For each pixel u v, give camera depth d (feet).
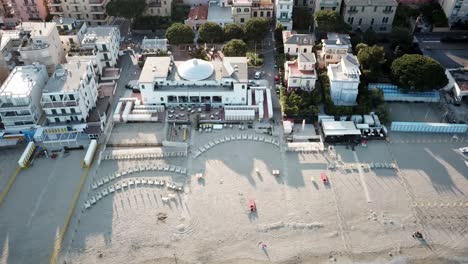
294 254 325.62
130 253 326.44
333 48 489.67
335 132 421.18
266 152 413.39
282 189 376.07
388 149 416.46
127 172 390.63
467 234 341.21
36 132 420.36
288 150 414.21
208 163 401.29
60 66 449.06
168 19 611.47
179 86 462.60
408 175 388.98
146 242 333.83
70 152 413.59
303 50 512.63
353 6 567.59
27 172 393.29
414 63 460.14
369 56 477.77
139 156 406.00
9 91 415.44
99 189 376.48
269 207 360.28
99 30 525.34
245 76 453.58
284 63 502.38
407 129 437.58
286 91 474.90
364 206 361.30
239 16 589.73
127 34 599.16
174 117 448.65
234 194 371.35
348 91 451.94
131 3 568.82
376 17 577.84
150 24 592.19
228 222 348.38
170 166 397.19
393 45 552.41
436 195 370.94
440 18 585.63
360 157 407.44
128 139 424.87
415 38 579.07
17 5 588.09
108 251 327.67
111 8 572.10
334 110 441.68
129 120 446.19
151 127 440.86
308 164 400.47
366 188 377.09
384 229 343.87
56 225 345.92
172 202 364.38
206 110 459.73
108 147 417.08
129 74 516.73
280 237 337.52
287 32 538.88
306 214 354.54
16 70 445.37
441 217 353.10
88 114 442.91
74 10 593.83
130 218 351.25
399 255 325.83
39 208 359.87
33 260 321.32
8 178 388.16
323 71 493.36
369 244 332.80
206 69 463.42
